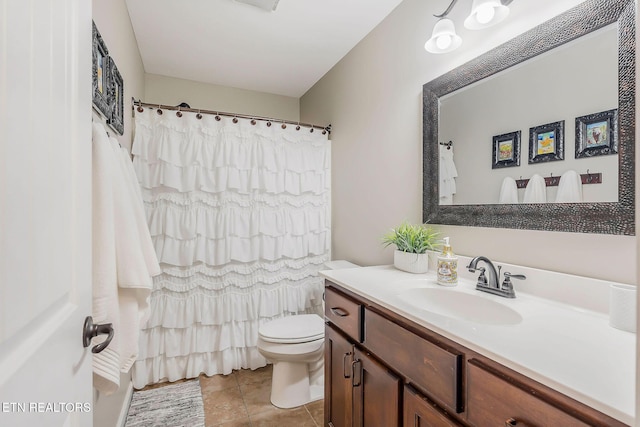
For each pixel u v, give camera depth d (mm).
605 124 889
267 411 1703
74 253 587
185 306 1992
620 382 538
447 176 1428
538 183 1065
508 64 1155
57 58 518
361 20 1868
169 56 2307
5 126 367
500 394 645
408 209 1680
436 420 808
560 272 1000
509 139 1162
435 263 1484
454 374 755
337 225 2414
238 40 2086
